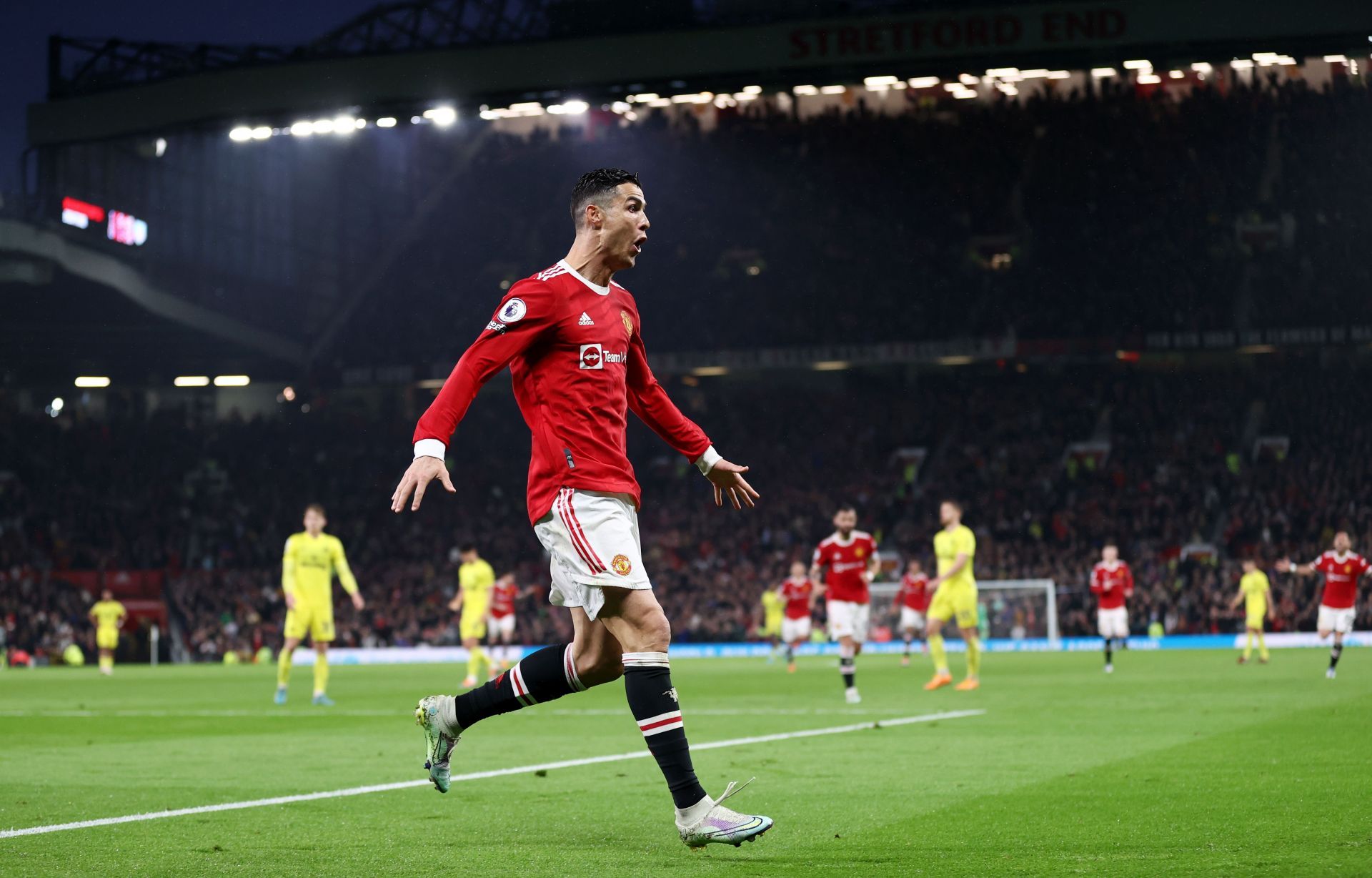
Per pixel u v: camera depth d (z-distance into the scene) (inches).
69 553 2979.8
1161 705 870.4
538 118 3307.1
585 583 316.2
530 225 3253.0
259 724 843.4
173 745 677.9
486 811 402.0
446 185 3309.5
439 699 346.6
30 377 3265.3
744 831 304.0
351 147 3265.3
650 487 3088.1
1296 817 368.8
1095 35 2306.8
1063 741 627.8
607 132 3299.7
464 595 1445.6
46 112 2593.5
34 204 2544.3
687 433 370.9
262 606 2787.9
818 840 337.1
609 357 328.2
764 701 1005.8
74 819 388.2
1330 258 2893.7
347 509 3122.5
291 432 3284.9
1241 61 2347.4
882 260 3120.1
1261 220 2960.1
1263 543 2588.6
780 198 3201.3
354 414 3321.9
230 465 3233.3
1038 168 3090.6
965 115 3139.8
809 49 2420.0
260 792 457.4
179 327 3019.2
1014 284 3046.3
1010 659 1889.8
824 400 3201.3
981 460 2977.4
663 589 2753.4
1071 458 2925.7
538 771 497.0
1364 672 1323.8
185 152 2866.6
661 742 310.0
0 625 2655.0
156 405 3425.2
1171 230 3004.4
